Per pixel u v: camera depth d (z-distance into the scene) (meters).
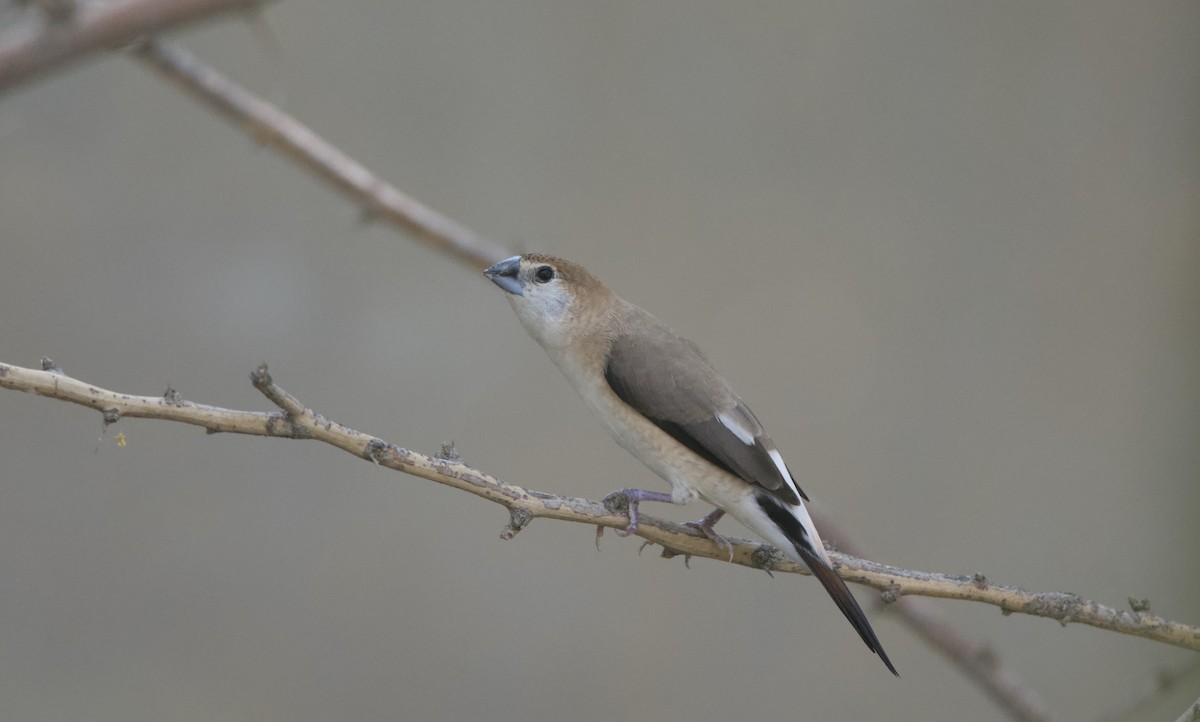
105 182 11.88
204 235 12.02
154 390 11.66
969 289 13.00
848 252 12.97
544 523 11.87
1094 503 12.42
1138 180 13.13
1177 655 11.61
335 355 12.03
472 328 12.25
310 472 11.75
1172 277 12.89
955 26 13.34
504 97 12.84
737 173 13.05
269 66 12.40
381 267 12.20
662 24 13.04
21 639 10.93
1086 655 12.03
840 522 12.23
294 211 12.18
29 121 11.70
